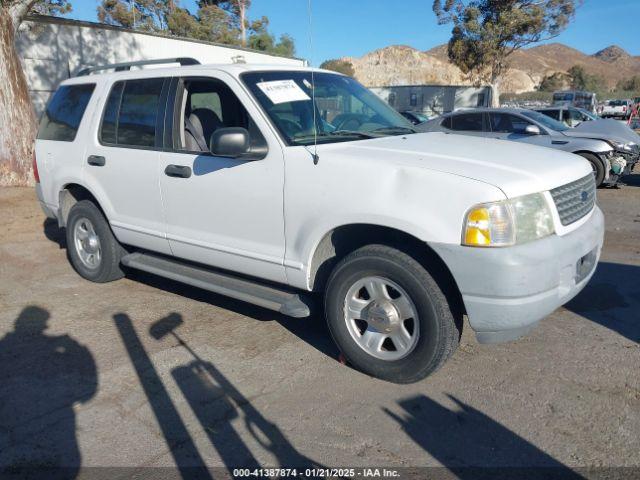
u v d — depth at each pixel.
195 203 4.21
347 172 3.38
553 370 3.60
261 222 3.82
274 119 3.82
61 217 5.60
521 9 34.03
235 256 4.04
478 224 2.96
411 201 3.14
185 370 3.72
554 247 3.08
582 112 14.48
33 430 3.09
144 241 4.75
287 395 3.39
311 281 3.69
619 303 4.73
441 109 35.62
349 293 3.50
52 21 16.31
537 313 3.05
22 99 10.16
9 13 9.94
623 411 3.13
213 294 5.16
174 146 4.37
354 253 3.46
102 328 4.41
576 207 3.47
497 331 3.12
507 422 3.06
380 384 3.48
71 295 5.17
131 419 3.18
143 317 4.62
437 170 3.16
